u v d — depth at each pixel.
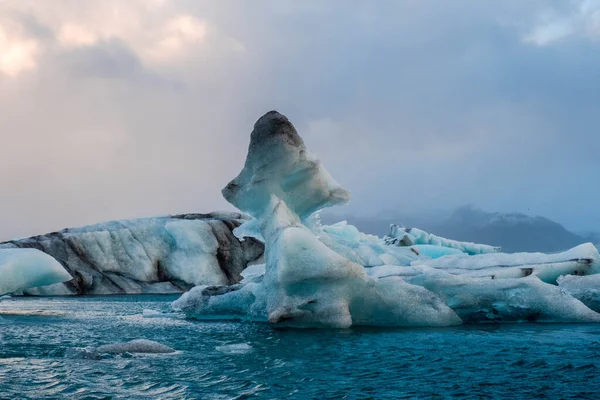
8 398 6.79
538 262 18.00
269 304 13.73
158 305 23.30
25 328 13.70
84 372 8.23
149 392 7.15
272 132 14.74
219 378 7.94
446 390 7.38
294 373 8.29
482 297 14.27
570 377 8.06
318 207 16.38
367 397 7.03
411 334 12.19
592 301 15.18
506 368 8.63
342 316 13.15
